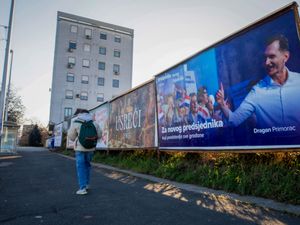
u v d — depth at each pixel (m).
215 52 7.48
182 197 5.63
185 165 8.24
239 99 6.58
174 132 9.06
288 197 4.94
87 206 4.97
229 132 6.78
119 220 4.14
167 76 9.70
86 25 57.47
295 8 5.45
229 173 6.39
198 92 8.03
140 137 11.57
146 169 9.52
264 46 6.05
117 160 13.24
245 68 6.49
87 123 6.37
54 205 5.07
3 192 6.35
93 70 56.84
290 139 5.34
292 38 5.48
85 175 6.23
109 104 15.70
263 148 5.85
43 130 71.94
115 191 6.35
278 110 5.61
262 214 4.34
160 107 9.99
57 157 20.73
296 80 5.32
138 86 12.14
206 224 3.93
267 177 5.58
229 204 5.01
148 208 4.80
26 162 15.24
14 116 51.72
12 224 4.00
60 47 54.94
